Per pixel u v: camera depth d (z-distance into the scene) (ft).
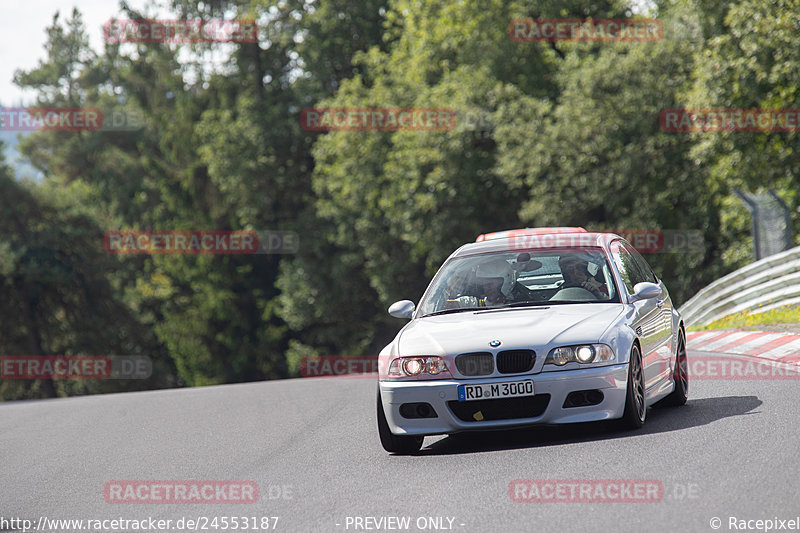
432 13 543.39
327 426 121.80
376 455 96.58
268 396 170.91
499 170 460.55
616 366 91.81
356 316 632.38
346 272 603.26
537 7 507.71
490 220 514.68
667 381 108.68
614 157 433.48
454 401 92.22
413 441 96.17
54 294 652.48
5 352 645.51
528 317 96.53
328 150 561.43
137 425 142.72
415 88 533.14
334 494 78.95
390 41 628.28
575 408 90.74
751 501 64.69
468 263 109.91
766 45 323.98
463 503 71.20
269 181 651.66
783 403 103.30
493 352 91.76
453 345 93.30
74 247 651.66
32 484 99.71
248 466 97.04
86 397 230.07
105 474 100.89
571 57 447.01
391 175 517.55
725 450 80.84
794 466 73.05
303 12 648.79
